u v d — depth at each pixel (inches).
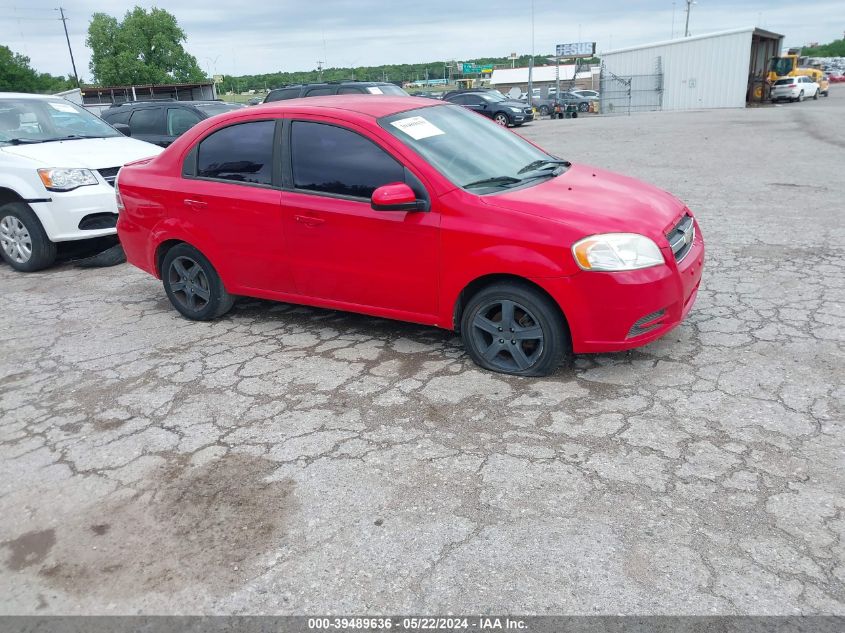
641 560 99.3
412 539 106.7
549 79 2716.5
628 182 181.0
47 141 296.8
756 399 141.9
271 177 180.9
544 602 92.9
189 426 146.2
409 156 160.7
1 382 174.2
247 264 189.8
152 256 208.4
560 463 124.0
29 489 126.9
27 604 99.2
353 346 183.6
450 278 156.9
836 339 168.9
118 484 126.6
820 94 1679.4
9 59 3078.2
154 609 96.7
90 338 202.4
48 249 277.3
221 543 109.0
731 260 241.9
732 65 1267.2
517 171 175.0
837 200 335.0
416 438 135.5
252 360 178.9
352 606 94.6
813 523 104.5
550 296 148.6
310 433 140.0
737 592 92.4
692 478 117.3
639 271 142.0
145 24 3331.7
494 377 159.2
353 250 169.0
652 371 157.1
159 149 320.2
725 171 450.6
